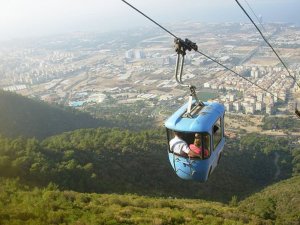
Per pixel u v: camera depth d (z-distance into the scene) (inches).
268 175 4099.4
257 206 2490.2
